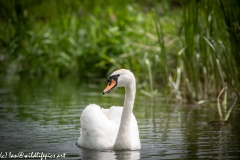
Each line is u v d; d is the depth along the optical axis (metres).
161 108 18.06
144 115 16.77
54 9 32.38
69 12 32.28
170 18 27.70
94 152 12.02
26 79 27.06
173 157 11.51
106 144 12.30
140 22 29.12
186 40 18.36
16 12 31.53
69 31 30.53
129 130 12.31
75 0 32.94
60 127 14.84
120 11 31.42
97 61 29.70
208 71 19.17
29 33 30.59
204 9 18.17
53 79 27.16
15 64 31.30
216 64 18.69
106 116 13.36
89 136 12.41
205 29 18.27
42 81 26.22
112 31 29.27
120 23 29.56
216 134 13.86
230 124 15.15
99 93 21.86
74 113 17.05
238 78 17.58
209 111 17.30
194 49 18.62
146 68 24.05
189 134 13.91
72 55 29.80
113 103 19.14
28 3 33.06
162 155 11.70
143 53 25.92
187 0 18.11
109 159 11.34
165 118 16.22
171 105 18.62
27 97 20.58
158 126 15.02
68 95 21.19
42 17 34.12
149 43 25.98
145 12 32.69
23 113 17.03
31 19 32.62
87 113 12.66
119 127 12.30
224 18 17.28
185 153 11.86
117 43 28.75
